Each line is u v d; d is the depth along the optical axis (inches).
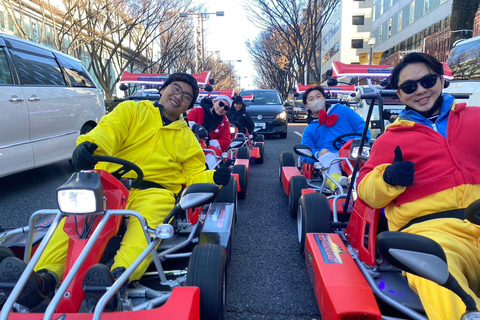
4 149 196.2
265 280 125.6
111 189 88.9
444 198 79.9
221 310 86.6
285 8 795.4
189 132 123.3
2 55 204.2
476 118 86.3
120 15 643.5
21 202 199.9
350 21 1781.5
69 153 250.7
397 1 1385.3
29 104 213.0
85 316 65.8
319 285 88.5
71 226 82.4
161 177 113.0
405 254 53.5
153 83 221.6
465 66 358.0
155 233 76.9
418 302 79.4
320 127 204.2
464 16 445.1
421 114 92.0
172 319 66.0
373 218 91.4
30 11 569.3
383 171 80.0
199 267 86.1
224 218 125.3
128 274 70.1
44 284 75.2
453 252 70.2
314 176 209.2
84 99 268.8
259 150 330.0
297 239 161.6
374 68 182.4
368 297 77.3
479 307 57.6
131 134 112.4
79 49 623.5
